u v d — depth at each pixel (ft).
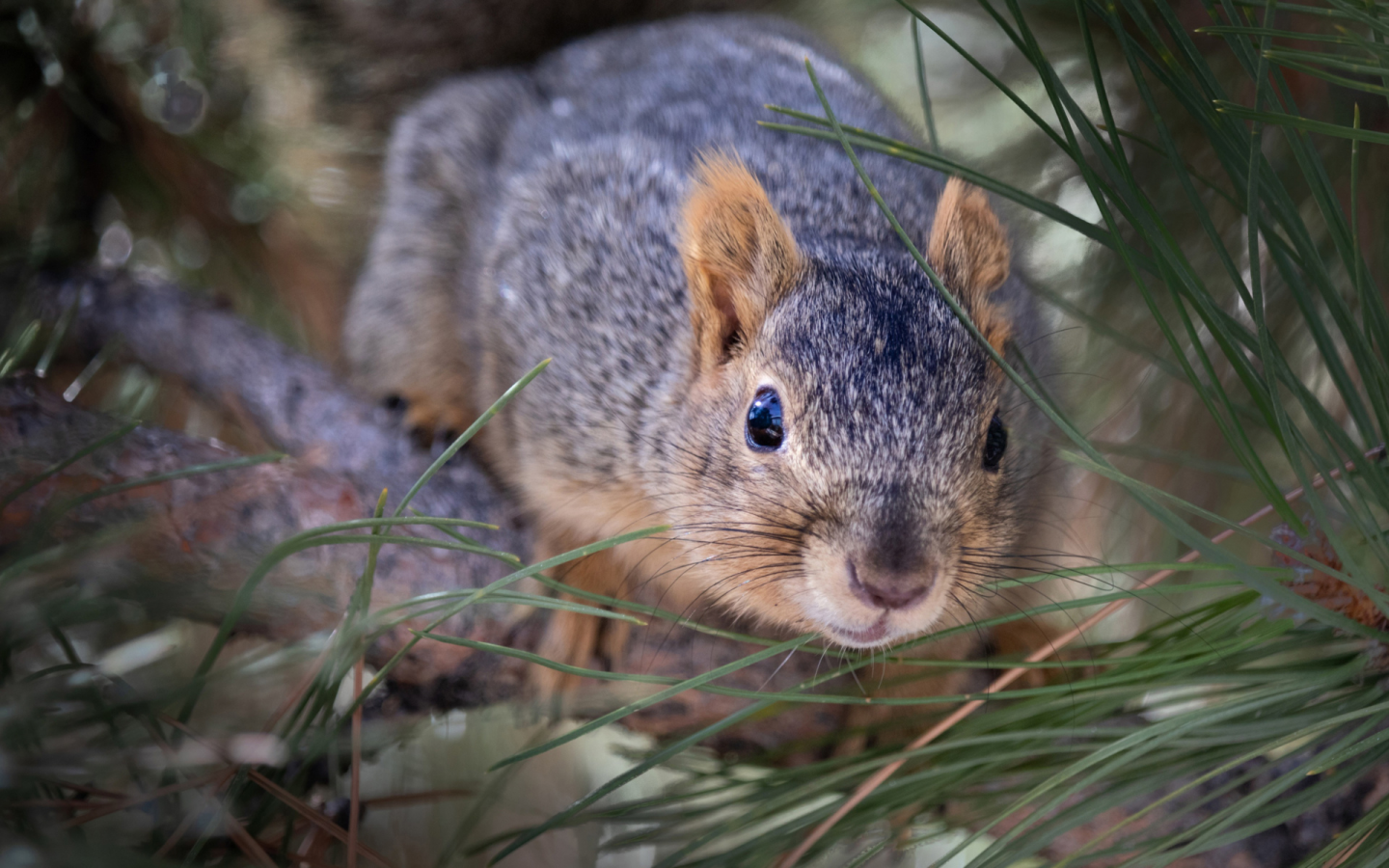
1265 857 5.25
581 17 5.71
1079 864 5.20
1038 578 5.19
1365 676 5.19
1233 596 5.21
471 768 5.40
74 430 5.27
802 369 5.31
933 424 5.29
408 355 5.54
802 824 5.20
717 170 5.37
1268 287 5.41
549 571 5.39
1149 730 5.15
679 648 5.34
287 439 5.45
